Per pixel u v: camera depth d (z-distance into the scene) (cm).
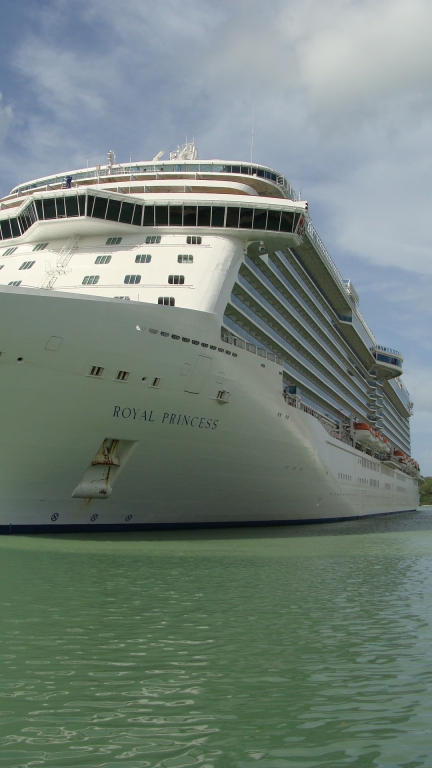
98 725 610
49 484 2048
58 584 1317
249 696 692
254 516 2967
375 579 1528
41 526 2098
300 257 4028
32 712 637
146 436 2158
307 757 551
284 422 2833
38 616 1030
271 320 3356
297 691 711
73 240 2630
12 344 1773
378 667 801
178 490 2398
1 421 1867
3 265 2631
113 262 2491
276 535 2695
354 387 5612
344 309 5097
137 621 1016
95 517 2228
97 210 2527
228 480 2580
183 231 2642
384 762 541
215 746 570
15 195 3316
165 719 627
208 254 2553
